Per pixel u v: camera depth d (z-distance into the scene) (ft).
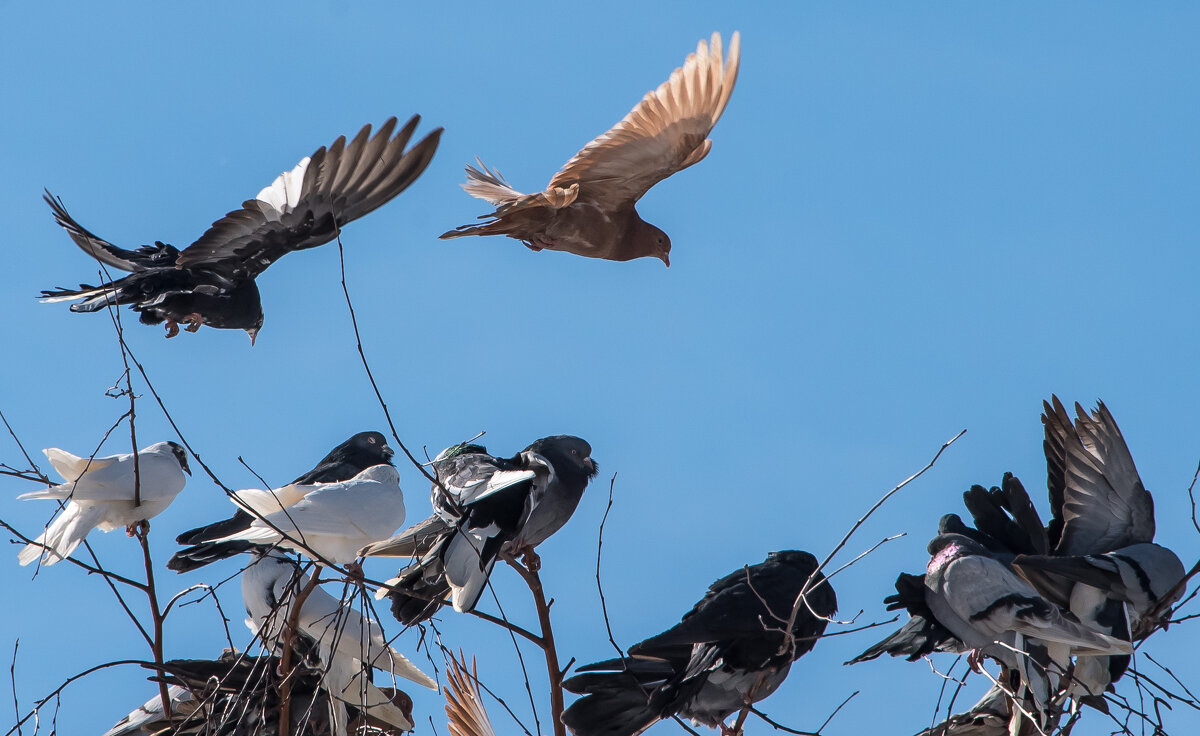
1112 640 40.78
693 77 42.70
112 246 55.72
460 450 44.68
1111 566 43.57
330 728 43.80
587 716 42.14
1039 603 41.98
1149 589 43.42
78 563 39.68
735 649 41.06
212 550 42.29
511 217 46.73
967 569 43.55
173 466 44.86
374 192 49.34
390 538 43.04
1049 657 42.37
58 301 51.34
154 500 44.09
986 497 48.08
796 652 41.24
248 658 43.32
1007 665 43.11
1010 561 45.91
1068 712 43.01
